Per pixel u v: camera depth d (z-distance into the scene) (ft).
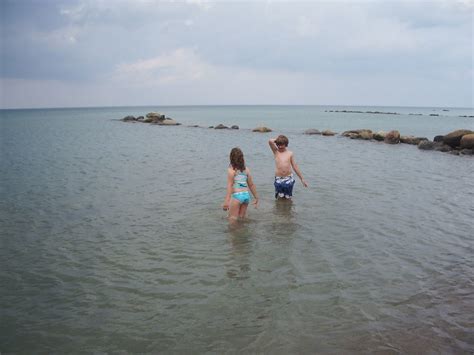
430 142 75.41
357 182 41.98
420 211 30.55
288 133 117.19
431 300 16.61
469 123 188.96
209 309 15.98
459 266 20.13
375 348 13.34
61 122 202.49
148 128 143.64
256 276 18.95
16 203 34.35
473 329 14.48
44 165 56.75
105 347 13.64
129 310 16.07
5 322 15.43
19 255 22.38
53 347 13.71
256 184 40.68
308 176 45.50
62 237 25.34
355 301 16.52
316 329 14.49
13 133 124.06
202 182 42.42
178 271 19.67
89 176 47.42
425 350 13.24
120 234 25.63
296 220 27.86
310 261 20.71
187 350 13.34
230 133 117.80
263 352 13.16
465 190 38.32
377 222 27.55
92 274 19.62
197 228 26.35
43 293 17.79
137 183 42.63
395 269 19.76
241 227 26.35
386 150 73.41
